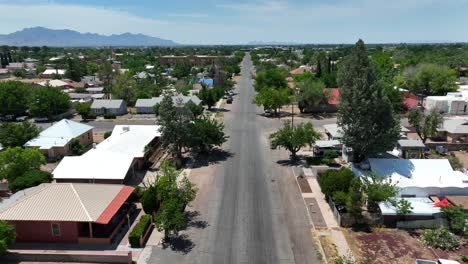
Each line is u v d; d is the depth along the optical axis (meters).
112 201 33.12
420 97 100.62
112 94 107.00
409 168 40.22
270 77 110.44
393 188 34.78
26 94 88.44
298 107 93.00
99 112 89.81
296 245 30.31
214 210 36.91
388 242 30.59
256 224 33.91
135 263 27.98
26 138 56.94
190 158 54.31
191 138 51.03
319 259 28.33
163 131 50.03
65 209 30.88
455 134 59.19
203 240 31.27
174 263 28.00
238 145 61.03
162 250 29.80
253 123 77.94
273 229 32.97
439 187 36.34
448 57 157.38
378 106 41.94
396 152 52.19
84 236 30.92
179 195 34.22
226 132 69.81
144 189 40.59
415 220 33.16
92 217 30.08
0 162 41.97
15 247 30.11
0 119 86.12
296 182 44.19
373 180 35.56
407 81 110.06
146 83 121.81
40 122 82.69
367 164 42.28
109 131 69.69
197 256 28.92
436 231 30.81
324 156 52.47
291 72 157.38
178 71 167.50
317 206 37.53
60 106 86.56
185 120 51.12
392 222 33.34
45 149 54.41
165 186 34.38
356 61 43.72
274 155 55.41
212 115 86.50
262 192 41.34
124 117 88.19
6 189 41.00
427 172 39.56
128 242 31.02
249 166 50.38
